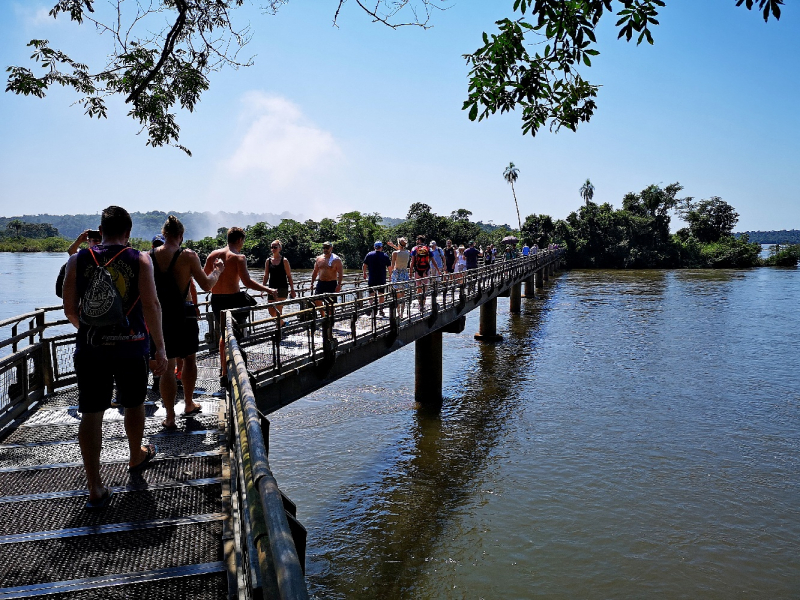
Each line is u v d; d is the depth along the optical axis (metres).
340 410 14.48
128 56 7.52
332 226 86.56
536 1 4.95
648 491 10.15
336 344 8.88
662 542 8.55
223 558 3.18
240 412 2.81
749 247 80.88
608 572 7.80
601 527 8.95
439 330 15.07
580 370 18.75
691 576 7.75
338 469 11.01
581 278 59.25
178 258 5.11
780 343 23.02
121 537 3.38
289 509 3.42
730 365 19.34
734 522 9.12
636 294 42.53
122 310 3.70
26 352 5.77
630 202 92.19
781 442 12.35
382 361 20.00
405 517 9.27
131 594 2.88
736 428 13.23
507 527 8.97
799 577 7.73
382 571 7.84
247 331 7.12
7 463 4.43
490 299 22.44
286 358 8.09
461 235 83.94
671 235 86.81
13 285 45.59
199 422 5.29
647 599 7.27
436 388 15.12
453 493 10.10
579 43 5.20
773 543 8.54
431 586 7.51
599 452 11.88
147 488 3.99
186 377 5.42
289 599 1.21
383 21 5.73
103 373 3.71
